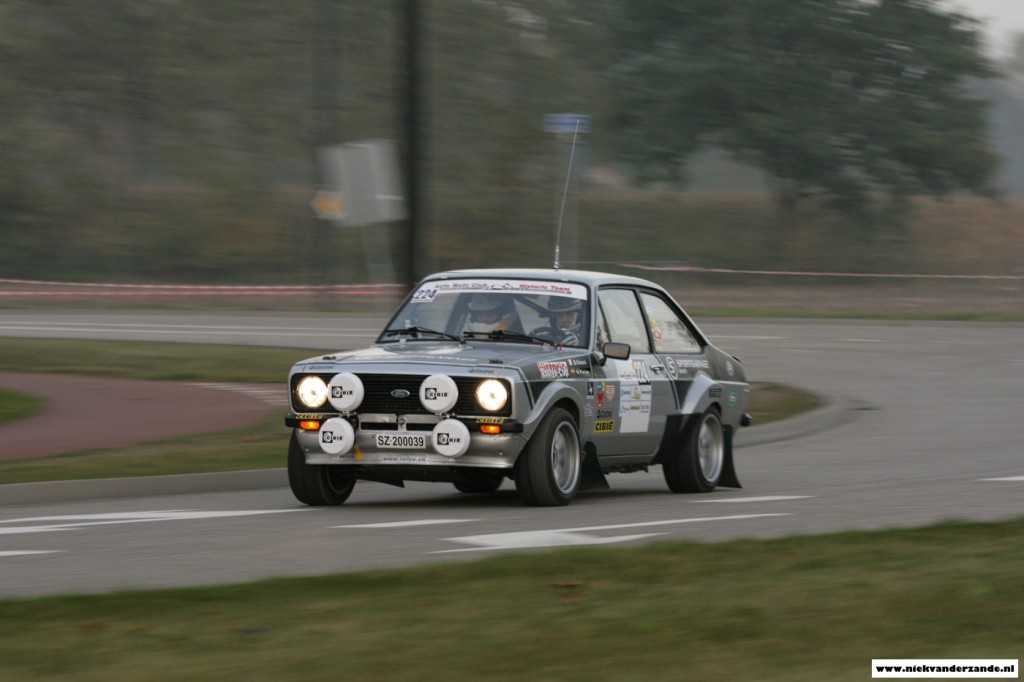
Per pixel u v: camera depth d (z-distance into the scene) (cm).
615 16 17888
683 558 2342
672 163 17762
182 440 4441
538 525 2908
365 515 3108
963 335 10131
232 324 10231
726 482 3797
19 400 5303
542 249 16638
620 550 2406
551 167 17238
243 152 17112
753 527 2886
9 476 3694
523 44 17538
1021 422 5584
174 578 2264
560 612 1898
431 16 16850
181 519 3039
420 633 1762
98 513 3203
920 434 5234
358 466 3184
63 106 16862
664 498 3541
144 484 3691
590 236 17725
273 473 3888
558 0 17612
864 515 3108
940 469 4206
